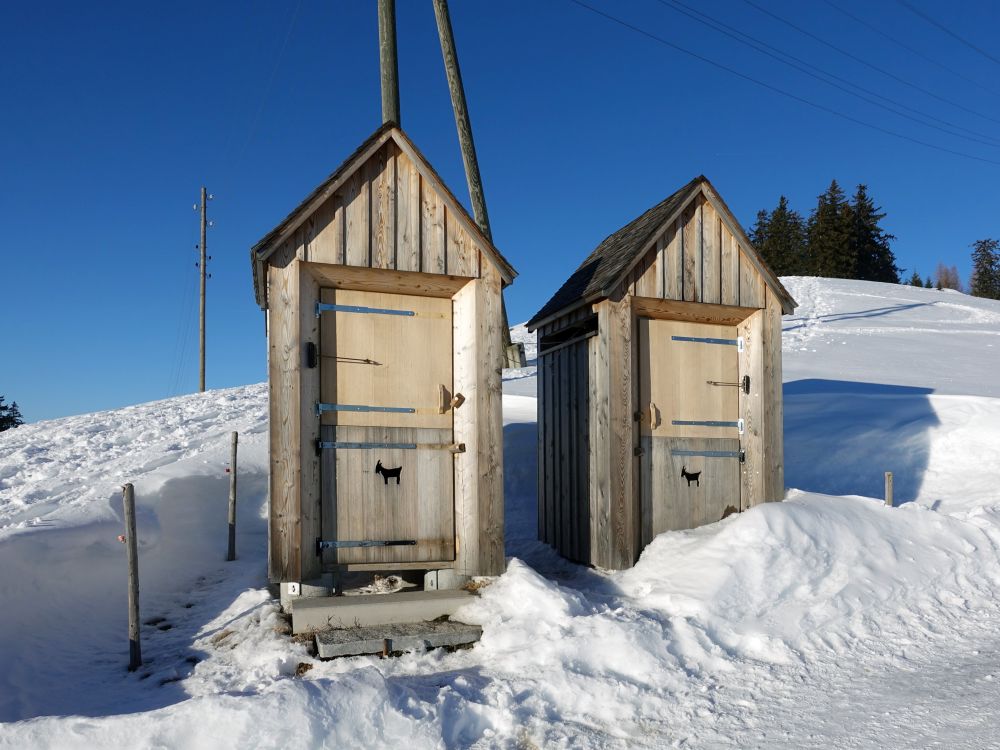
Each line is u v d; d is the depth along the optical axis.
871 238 75.56
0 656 5.43
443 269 6.59
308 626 5.75
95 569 6.95
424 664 5.34
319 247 6.23
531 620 5.67
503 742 4.25
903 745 3.91
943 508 9.61
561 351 8.79
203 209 31.62
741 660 5.41
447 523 6.61
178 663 5.56
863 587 6.34
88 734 3.85
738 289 8.09
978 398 12.59
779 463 8.05
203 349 31.19
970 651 5.37
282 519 6.01
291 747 3.88
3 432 16.33
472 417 6.61
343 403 6.39
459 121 16.39
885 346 24.77
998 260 93.12
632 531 7.46
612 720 4.52
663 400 7.93
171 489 9.13
